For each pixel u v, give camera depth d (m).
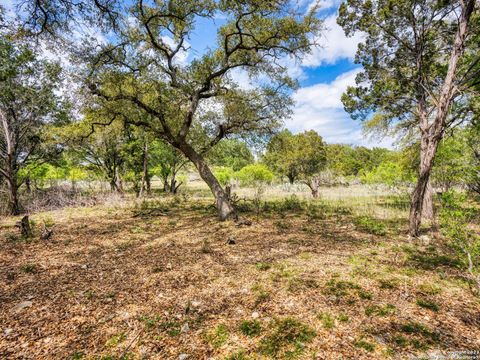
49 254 6.18
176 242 7.21
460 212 4.34
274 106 11.27
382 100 11.27
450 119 9.67
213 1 8.27
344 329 3.19
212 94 10.60
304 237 7.60
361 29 10.27
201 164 10.77
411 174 13.87
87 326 3.33
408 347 2.83
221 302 3.92
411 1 8.86
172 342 3.01
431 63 9.77
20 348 2.91
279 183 33.03
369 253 6.10
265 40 9.53
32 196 15.74
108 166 20.53
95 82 9.14
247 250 6.41
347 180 35.00
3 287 4.45
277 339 3.02
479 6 7.93
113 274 5.02
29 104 13.36
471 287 4.23
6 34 6.16
